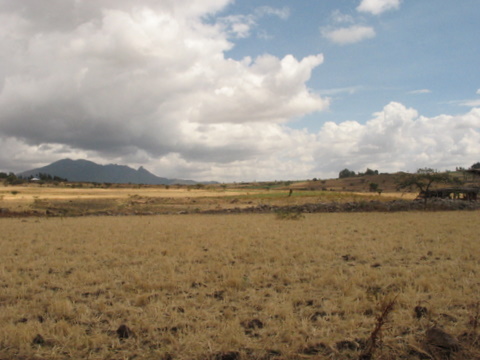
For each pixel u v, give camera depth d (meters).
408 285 8.70
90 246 15.71
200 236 18.77
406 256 12.73
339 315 7.16
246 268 11.05
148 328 6.42
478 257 12.15
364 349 5.65
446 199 45.62
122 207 53.38
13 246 15.97
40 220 31.70
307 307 7.47
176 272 10.83
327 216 31.94
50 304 7.71
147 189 126.81
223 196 74.44
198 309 7.46
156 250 14.44
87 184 158.38
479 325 6.31
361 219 27.73
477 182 58.50
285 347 5.74
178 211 45.06
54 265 11.90
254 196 71.50
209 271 10.84
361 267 10.59
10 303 8.09
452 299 7.75
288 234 18.89
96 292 8.84
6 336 6.15
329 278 9.34
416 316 6.93
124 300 8.16
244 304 7.72
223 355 5.50
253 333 6.25
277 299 7.93
